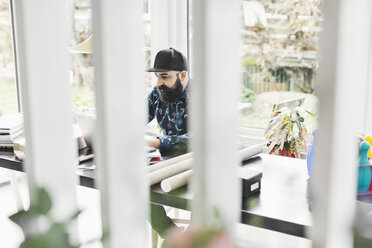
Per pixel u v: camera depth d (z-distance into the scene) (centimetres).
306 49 285
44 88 77
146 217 78
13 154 250
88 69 339
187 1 332
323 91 57
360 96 61
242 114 314
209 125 65
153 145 236
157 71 273
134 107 74
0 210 325
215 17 62
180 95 279
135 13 71
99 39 69
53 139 80
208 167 66
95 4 68
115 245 74
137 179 76
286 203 168
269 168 214
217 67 64
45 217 55
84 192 351
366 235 55
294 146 248
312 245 63
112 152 73
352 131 61
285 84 296
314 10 278
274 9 291
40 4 75
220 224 52
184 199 169
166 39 341
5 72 359
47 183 80
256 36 301
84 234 279
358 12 57
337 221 62
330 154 58
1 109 362
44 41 76
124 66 71
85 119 232
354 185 63
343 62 56
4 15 351
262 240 103
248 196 174
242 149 231
